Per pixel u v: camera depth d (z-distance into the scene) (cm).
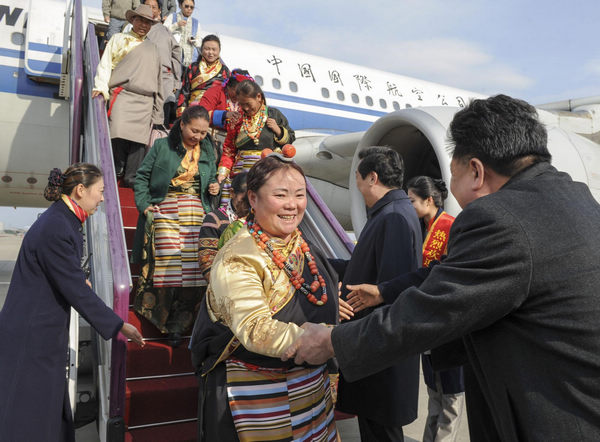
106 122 302
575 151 460
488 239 93
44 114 599
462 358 125
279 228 127
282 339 114
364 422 203
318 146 668
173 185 262
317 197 324
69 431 213
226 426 128
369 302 180
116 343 193
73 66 417
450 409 246
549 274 89
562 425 87
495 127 104
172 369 250
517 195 97
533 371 91
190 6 520
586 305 87
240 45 788
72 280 196
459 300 93
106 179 248
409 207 203
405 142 486
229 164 304
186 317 262
